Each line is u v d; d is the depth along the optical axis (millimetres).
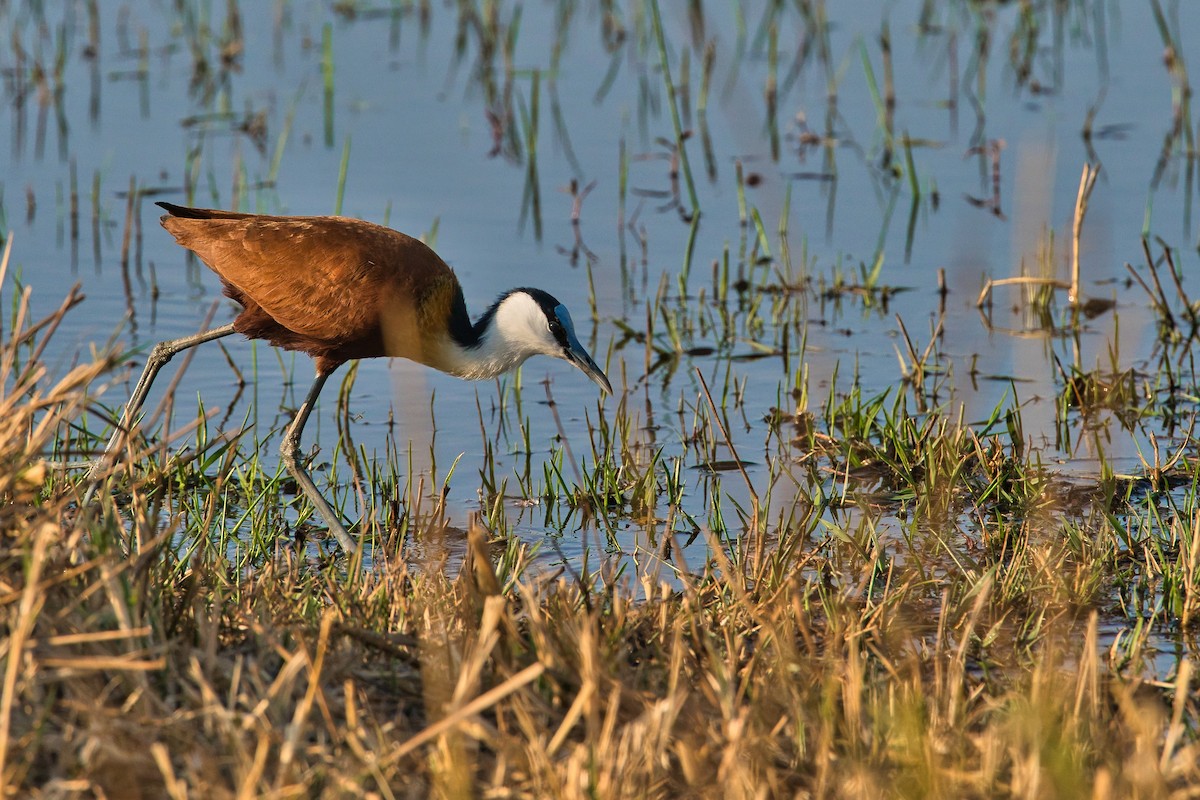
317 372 11188
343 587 8320
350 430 12312
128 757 5645
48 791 5480
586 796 5680
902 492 10766
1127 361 13406
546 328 11281
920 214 16875
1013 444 11016
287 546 9969
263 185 16922
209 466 11133
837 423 12156
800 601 7941
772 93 19391
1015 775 5930
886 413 11492
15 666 5480
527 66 21078
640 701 6508
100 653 6191
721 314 14609
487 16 22250
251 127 18578
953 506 10430
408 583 8469
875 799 5809
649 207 17219
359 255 10609
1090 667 6688
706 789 5910
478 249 15906
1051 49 21641
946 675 7348
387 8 23562
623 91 20328
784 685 6660
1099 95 19859
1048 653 7320
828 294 15117
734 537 10070
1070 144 18250
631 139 18797
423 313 10859
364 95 20047
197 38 21859
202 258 10805
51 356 13391
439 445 11945
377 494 10977
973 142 18578
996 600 8531
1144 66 20844
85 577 6570
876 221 16766
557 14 23188
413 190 17125
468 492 10992
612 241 16297
